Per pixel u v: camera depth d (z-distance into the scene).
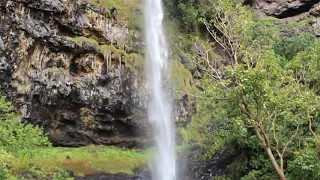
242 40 15.21
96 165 18.62
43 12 18.95
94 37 21.22
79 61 20.33
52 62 19.55
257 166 15.28
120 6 23.17
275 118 12.09
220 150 19.88
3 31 17.64
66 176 14.93
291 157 13.85
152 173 19.64
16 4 18.12
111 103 20.98
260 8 32.38
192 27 27.48
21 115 18.08
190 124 24.42
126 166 19.48
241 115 12.89
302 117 12.65
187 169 20.05
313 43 21.78
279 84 12.37
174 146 22.94
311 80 15.83
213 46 27.89
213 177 18.11
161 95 23.53
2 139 12.84
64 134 19.94
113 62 21.47
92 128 20.83
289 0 31.62
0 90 17.50
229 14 15.23
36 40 18.77
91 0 21.06
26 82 18.44
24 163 14.51
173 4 27.28
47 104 19.08
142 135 22.34
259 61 12.86
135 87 22.19
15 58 18.08
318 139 12.04
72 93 19.78
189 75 25.41
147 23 24.53
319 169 11.33
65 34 20.05
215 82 13.93
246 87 11.45
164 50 25.23
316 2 31.06
